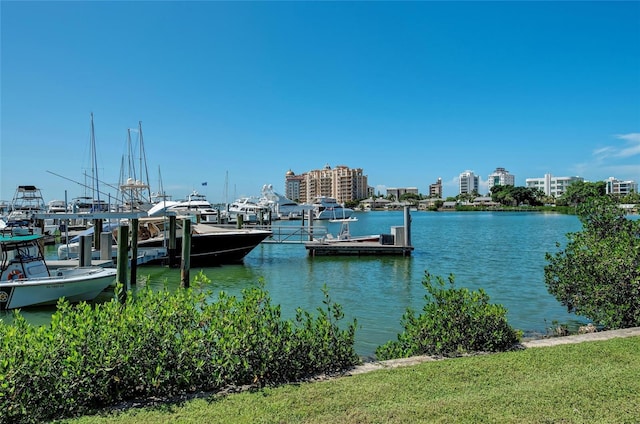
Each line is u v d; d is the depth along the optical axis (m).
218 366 5.57
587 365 6.20
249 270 24.55
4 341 4.89
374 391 5.33
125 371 5.21
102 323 5.43
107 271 16.67
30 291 14.61
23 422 4.58
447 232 53.97
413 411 4.74
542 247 34.78
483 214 132.00
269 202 81.56
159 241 26.06
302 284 20.14
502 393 5.21
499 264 25.38
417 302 16.06
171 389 5.45
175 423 4.50
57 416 4.77
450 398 5.10
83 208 51.59
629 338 7.60
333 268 24.75
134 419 4.61
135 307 5.83
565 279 10.52
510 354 6.79
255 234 26.53
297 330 6.35
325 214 88.94
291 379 5.91
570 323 12.80
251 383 5.77
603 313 9.54
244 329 5.84
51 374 4.84
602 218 10.64
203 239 25.52
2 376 4.50
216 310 6.13
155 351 5.43
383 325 12.90
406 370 6.13
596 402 4.93
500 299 16.03
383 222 88.31
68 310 5.82
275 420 4.56
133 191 34.09
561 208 128.62
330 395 5.23
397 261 26.92
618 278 9.26
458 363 6.37
